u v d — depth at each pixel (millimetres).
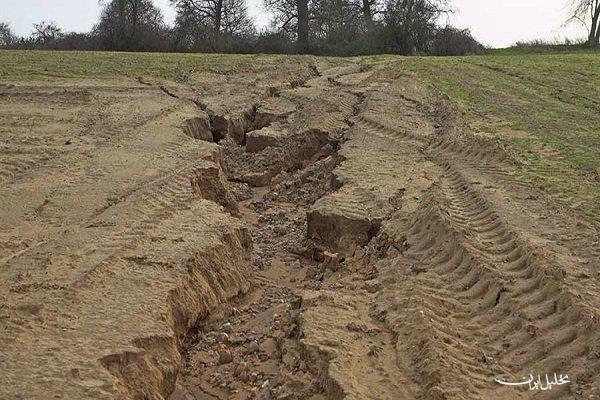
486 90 22766
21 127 15148
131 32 38844
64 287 7270
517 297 7453
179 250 8664
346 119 18250
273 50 38469
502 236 9148
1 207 9812
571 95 22141
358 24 41719
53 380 5738
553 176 12141
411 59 30609
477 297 7750
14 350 6125
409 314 7340
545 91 22922
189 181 11578
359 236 10453
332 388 6238
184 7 43656
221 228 9812
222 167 14914
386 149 14656
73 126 15344
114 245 8508
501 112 18938
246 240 10312
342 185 12352
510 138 15477
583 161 13289
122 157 12734
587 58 31859
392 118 17656
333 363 6516
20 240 8672
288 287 9828
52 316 6754
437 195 10484
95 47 38156
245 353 7766
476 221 9820
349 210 10875
